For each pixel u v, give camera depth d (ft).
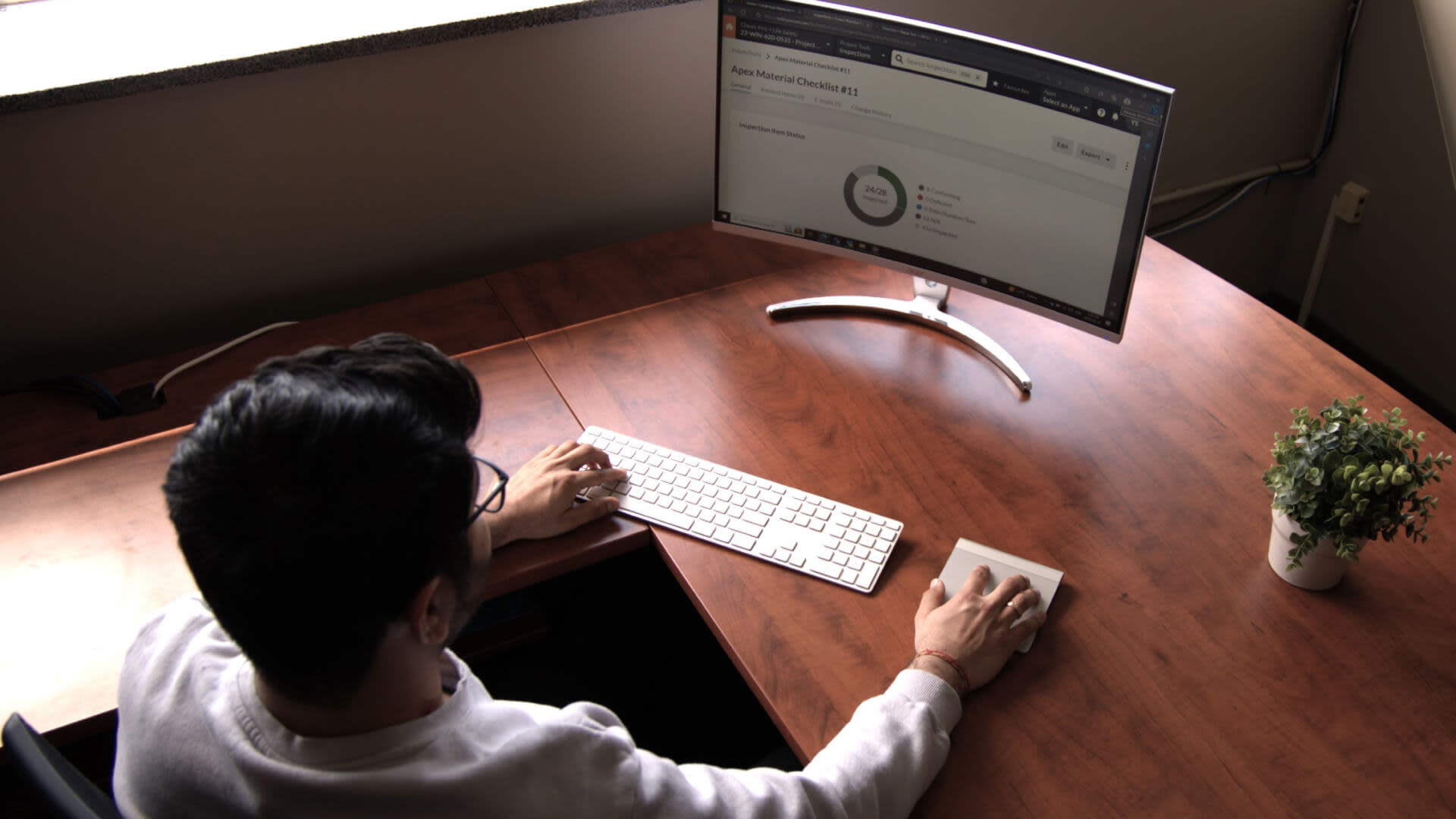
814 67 4.73
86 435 4.91
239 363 5.31
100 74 5.00
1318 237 9.17
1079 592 3.99
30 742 2.87
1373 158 8.39
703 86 6.31
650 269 5.83
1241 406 4.75
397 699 2.48
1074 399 4.84
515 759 2.56
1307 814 3.28
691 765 3.16
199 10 5.67
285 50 5.18
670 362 5.15
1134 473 4.46
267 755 2.44
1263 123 8.61
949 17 6.88
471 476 2.40
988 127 4.48
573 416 4.85
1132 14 7.51
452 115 5.82
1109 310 4.60
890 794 3.26
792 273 5.74
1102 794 3.36
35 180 5.18
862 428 4.73
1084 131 4.25
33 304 5.52
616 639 5.76
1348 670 3.67
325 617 2.19
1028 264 4.75
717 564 4.14
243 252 5.80
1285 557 3.92
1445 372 8.38
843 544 4.15
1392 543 4.09
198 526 2.18
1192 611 3.90
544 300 5.63
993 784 3.40
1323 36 8.29
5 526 4.41
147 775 2.63
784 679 3.73
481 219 6.26
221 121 5.35
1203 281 5.52
